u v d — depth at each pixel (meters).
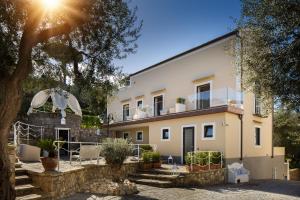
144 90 25.02
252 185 14.31
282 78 6.70
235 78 17.17
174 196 10.78
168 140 19.72
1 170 6.28
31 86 8.00
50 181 9.15
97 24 7.23
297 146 29.89
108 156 13.04
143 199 10.14
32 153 13.67
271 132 21.05
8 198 6.36
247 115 17.97
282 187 13.69
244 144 17.48
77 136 23.02
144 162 15.26
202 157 14.66
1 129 6.22
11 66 6.66
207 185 13.91
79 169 10.98
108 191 10.84
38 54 7.62
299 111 7.06
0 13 6.15
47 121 21.47
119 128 25.62
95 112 9.48
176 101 20.03
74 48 7.51
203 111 17.03
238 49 8.79
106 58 7.49
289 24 6.34
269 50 6.86
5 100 6.23
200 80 19.52
